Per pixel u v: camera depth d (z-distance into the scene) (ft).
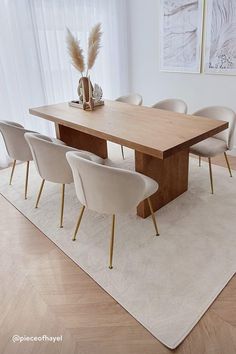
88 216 8.13
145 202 7.65
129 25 14.24
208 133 7.02
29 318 5.25
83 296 5.65
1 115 11.55
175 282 5.79
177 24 12.09
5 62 11.15
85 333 4.94
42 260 6.63
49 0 11.56
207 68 11.71
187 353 4.52
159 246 6.81
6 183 10.36
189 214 7.95
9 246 7.14
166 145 6.18
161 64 13.43
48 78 12.46
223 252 6.51
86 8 12.69
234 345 4.60
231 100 11.43
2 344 4.83
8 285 5.97
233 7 10.14
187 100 13.00
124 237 7.18
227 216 7.78
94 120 8.49
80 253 6.74
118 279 5.96
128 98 12.00
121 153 12.44
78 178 5.80
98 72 14.12
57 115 9.29
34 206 8.79
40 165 7.34
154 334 4.82
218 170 10.47
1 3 10.42
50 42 12.14
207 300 5.37
